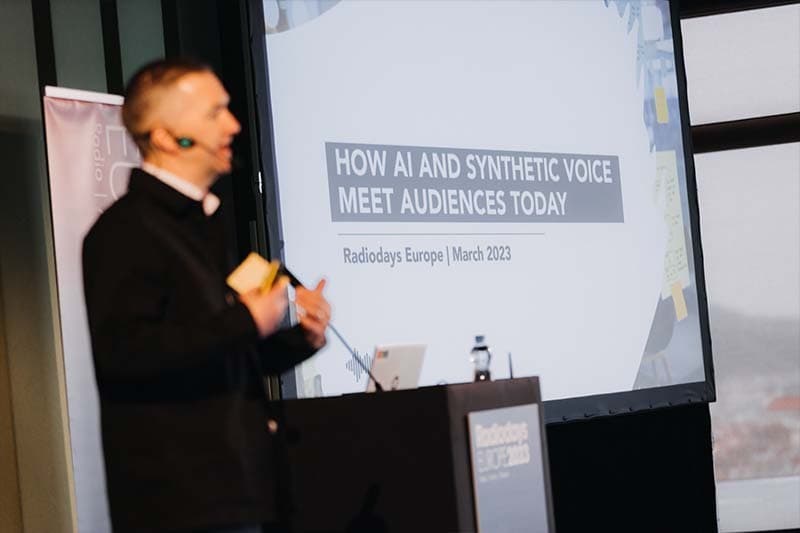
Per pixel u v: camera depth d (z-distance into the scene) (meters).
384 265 5.71
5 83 5.66
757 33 8.58
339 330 5.51
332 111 5.62
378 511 3.00
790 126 8.40
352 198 5.64
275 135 5.42
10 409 5.62
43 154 5.74
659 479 7.46
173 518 2.62
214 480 2.65
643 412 7.43
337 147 5.62
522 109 6.45
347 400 3.03
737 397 8.58
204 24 6.09
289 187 5.43
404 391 3.00
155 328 2.59
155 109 2.84
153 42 6.05
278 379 5.34
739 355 8.59
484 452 3.06
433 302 5.88
